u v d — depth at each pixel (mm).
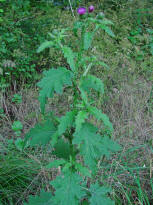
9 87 4547
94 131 1812
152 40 5430
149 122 3918
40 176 2990
